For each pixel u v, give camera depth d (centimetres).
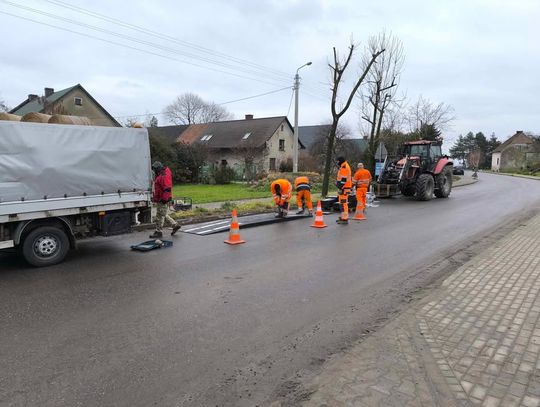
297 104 2534
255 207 1400
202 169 2983
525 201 1706
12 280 606
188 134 4722
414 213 1327
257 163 3328
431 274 635
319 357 372
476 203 1630
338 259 727
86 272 648
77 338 414
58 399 312
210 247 827
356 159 3403
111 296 537
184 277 621
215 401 308
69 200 714
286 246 834
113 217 782
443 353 362
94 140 747
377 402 293
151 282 596
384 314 473
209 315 473
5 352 385
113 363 365
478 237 921
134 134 807
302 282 595
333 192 2145
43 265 682
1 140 638
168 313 479
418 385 313
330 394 307
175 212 1223
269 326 442
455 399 293
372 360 354
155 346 397
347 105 1758
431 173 1794
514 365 338
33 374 346
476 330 408
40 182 680
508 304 480
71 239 734
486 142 9912
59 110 2691
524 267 640
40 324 448
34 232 673
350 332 425
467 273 611
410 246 831
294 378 338
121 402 308
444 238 912
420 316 447
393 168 1814
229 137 4281
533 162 5688
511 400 291
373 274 635
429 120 3550
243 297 532
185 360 370
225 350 388
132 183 807
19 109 4131
